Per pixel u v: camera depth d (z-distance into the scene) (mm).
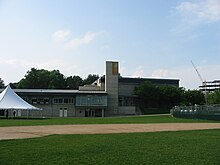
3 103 68625
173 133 25672
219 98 113438
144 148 16219
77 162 12469
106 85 119438
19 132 27125
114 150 15531
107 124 42969
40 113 112938
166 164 12070
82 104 116500
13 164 12078
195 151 15125
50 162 12461
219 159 13047
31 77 167875
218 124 43156
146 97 126688
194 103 128375
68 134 24891
